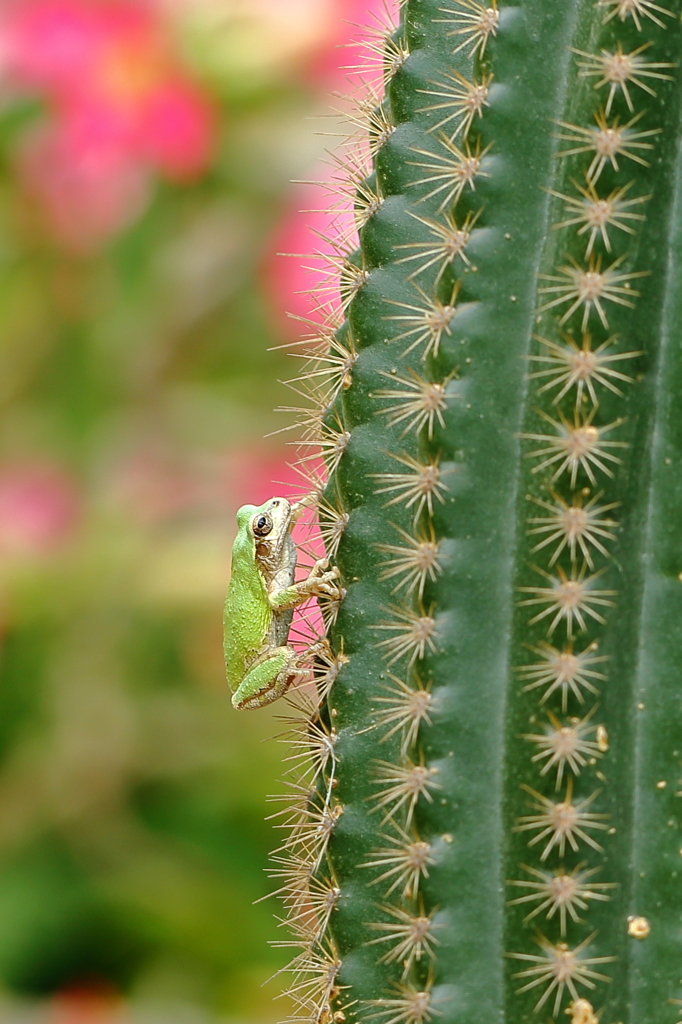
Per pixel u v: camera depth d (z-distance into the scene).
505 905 0.64
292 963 0.67
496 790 0.64
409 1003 0.64
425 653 0.65
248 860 0.80
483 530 0.65
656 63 0.65
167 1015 0.79
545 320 0.65
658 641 0.64
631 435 0.64
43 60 0.83
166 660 0.82
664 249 0.64
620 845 0.64
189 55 0.83
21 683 0.81
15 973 0.79
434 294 0.65
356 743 0.65
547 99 0.65
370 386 0.66
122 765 0.81
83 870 0.80
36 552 0.82
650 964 0.64
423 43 0.66
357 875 0.65
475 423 0.65
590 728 0.64
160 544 0.83
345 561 0.66
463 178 0.65
